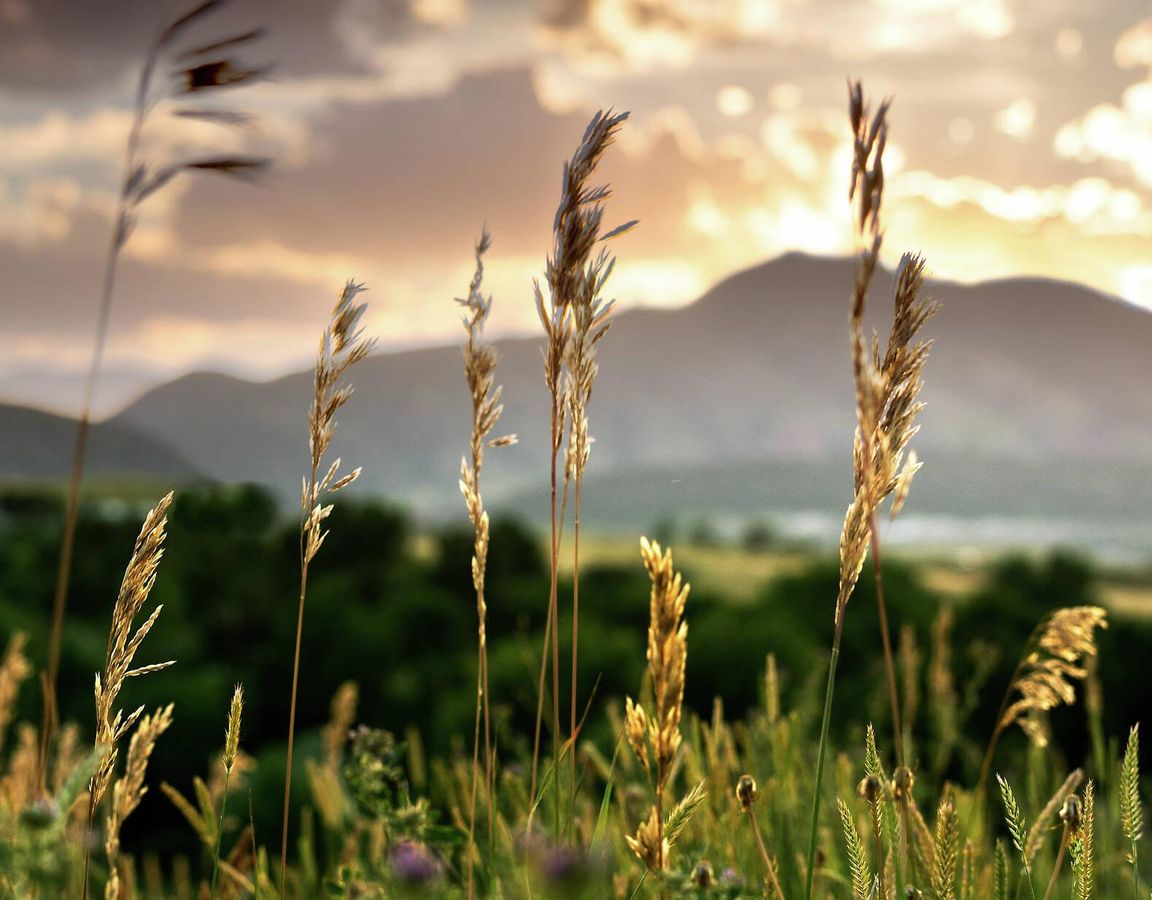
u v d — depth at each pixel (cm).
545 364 145
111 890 154
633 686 1508
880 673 366
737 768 209
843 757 208
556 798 151
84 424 165
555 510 145
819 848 182
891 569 2003
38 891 123
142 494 2734
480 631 154
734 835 190
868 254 109
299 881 230
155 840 927
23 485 3119
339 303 145
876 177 107
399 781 183
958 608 1833
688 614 1970
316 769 246
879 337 128
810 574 2030
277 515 2725
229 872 186
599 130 143
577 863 102
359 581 2803
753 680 1544
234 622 2494
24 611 2125
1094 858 201
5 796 186
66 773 200
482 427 156
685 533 10681
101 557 2491
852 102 107
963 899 165
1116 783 205
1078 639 191
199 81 156
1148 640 1547
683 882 122
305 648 2441
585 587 2531
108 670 137
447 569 2795
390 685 2359
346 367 144
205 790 178
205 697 1645
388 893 140
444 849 159
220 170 158
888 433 125
